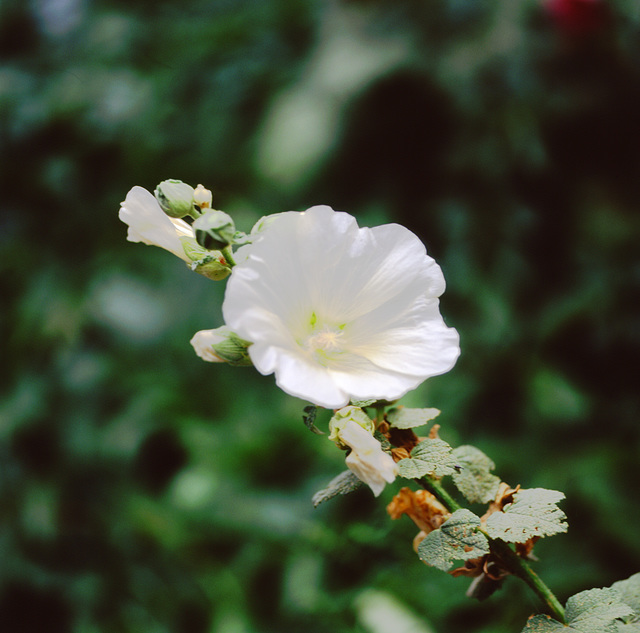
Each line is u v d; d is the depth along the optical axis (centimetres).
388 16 171
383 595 135
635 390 176
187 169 185
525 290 175
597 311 172
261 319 68
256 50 187
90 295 184
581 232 176
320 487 158
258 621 152
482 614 133
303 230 70
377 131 171
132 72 195
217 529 163
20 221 198
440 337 70
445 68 164
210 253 72
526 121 165
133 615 165
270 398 178
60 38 205
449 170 169
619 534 151
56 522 176
